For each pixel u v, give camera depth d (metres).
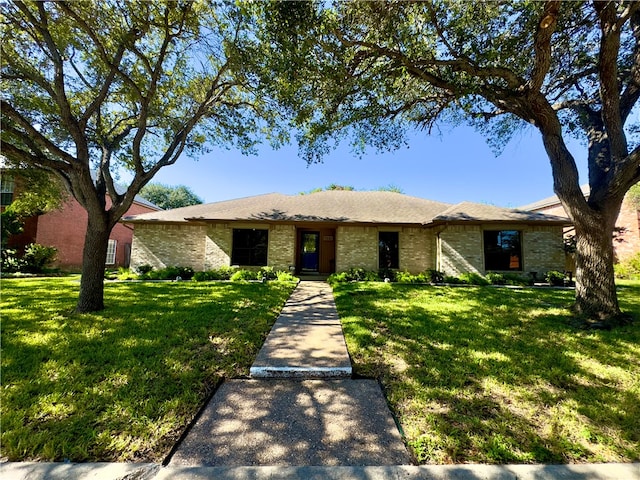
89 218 6.19
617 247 16.69
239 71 6.52
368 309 6.79
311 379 3.39
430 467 1.99
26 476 1.85
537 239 12.41
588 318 5.62
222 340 4.54
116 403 2.72
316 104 6.55
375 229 13.73
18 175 12.47
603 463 2.04
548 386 3.17
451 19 4.95
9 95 6.59
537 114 6.00
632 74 5.92
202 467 1.97
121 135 7.51
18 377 3.17
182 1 5.56
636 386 3.15
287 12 4.48
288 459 2.07
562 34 6.09
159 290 9.14
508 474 1.93
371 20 4.94
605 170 5.95
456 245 12.70
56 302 6.98
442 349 4.24
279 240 13.81
